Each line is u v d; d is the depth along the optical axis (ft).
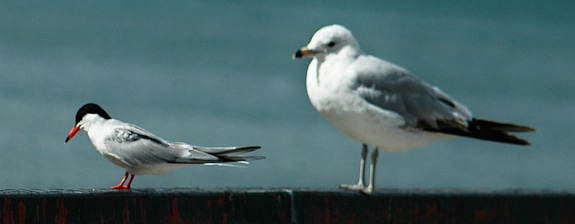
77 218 24.97
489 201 31.17
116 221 25.41
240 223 27.07
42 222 24.56
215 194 26.71
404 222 29.84
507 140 31.78
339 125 31.58
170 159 29.68
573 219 32.63
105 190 25.99
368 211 29.30
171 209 26.07
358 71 30.55
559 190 33.06
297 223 28.02
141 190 26.37
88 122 31.09
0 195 24.00
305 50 31.07
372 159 31.32
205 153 29.58
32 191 25.13
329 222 28.60
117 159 30.25
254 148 29.55
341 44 31.04
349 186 30.68
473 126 32.01
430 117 31.30
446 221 30.48
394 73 31.14
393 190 30.55
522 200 31.73
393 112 30.66
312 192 28.35
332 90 30.76
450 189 31.60
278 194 27.76
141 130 30.50
